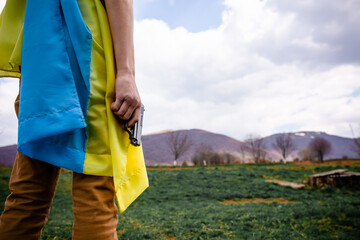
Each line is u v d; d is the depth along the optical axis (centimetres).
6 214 72
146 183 79
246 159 5609
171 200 921
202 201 876
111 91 71
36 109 60
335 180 1213
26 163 74
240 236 306
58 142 63
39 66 64
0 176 1036
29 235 73
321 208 458
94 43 72
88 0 77
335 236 291
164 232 327
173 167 2877
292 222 371
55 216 493
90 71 69
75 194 68
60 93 62
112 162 66
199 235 308
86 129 66
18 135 60
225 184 1361
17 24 82
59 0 73
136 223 411
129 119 72
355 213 397
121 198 68
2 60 80
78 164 63
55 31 69
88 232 64
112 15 74
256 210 518
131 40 76
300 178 1639
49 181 78
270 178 1648
